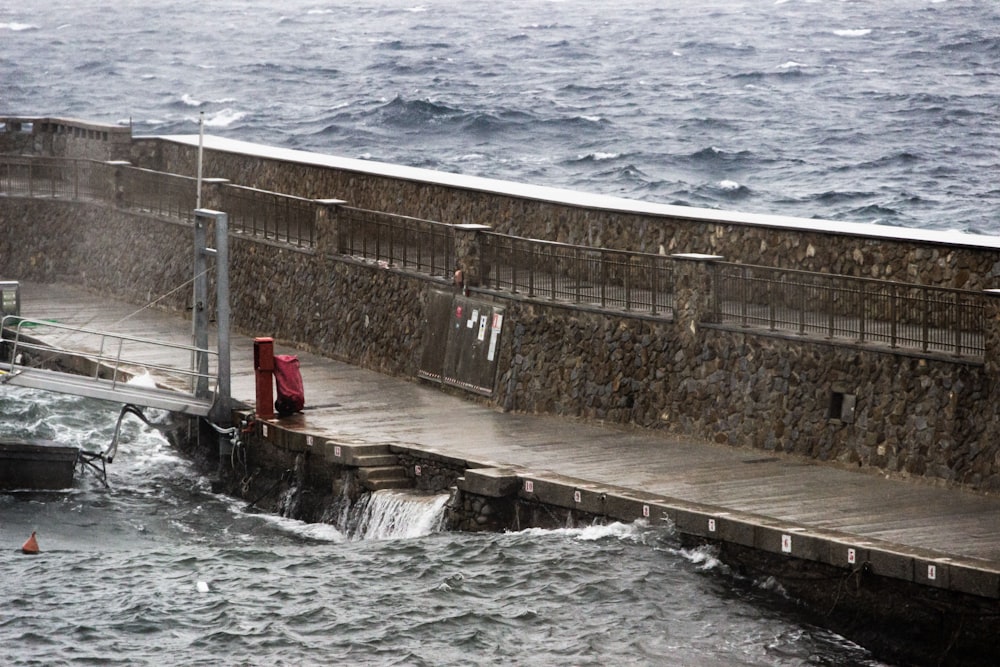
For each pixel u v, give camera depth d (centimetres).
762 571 3253
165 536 4088
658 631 3100
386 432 4266
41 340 5641
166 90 15150
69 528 4125
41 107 14200
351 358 5259
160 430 4825
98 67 17225
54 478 4503
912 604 2981
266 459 4447
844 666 2956
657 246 4538
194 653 3061
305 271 5509
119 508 4344
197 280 4731
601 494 3525
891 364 3616
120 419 4656
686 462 3812
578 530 3578
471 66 16100
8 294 5700
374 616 3228
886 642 3011
